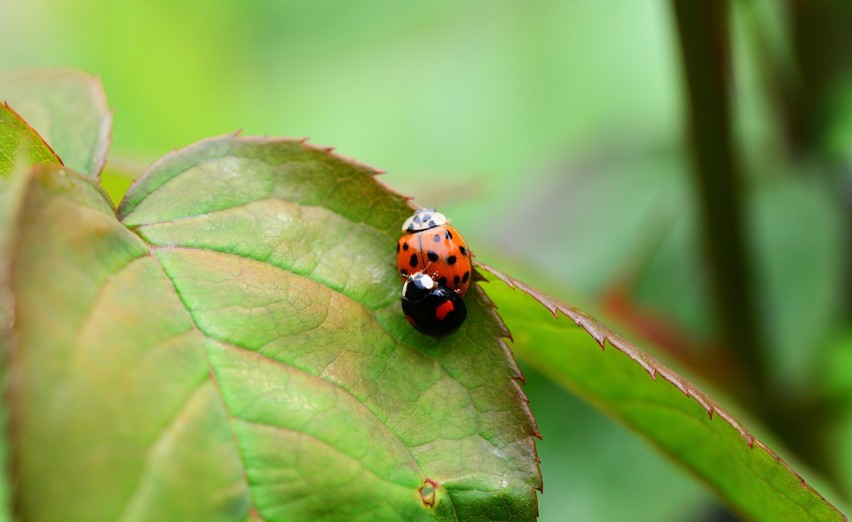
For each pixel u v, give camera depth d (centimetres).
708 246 22
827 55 23
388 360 17
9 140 16
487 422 17
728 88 21
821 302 24
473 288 17
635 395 18
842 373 23
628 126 31
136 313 16
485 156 36
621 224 27
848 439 23
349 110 39
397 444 16
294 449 16
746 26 23
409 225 17
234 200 17
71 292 15
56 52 37
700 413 17
